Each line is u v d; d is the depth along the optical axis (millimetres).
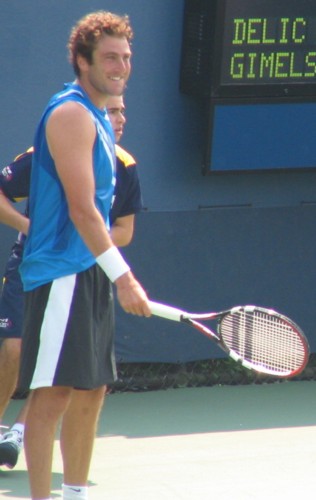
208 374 27516
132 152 26578
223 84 26000
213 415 25141
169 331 26672
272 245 27328
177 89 26703
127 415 24906
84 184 15461
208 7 25672
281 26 26328
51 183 15992
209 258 26797
